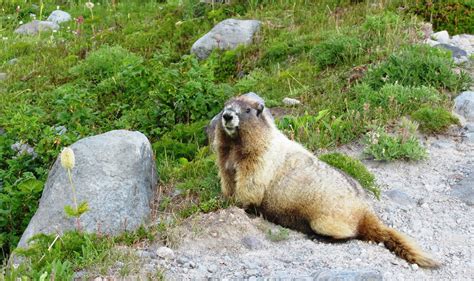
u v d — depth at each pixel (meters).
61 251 8.21
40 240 8.36
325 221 8.52
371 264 8.02
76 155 9.74
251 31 17.52
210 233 8.67
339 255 8.25
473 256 8.45
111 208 9.23
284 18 18.03
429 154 11.26
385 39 15.25
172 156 12.02
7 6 24.08
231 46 17.22
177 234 8.62
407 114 12.39
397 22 15.83
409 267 8.06
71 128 13.63
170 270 7.91
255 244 8.52
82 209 8.41
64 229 9.02
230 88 14.22
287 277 7.52
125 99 14.88
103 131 13.45
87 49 19.33
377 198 9.84
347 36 15.66
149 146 10.42
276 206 8.91
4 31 21.88
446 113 12.03
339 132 11.77
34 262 7.96
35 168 11.70
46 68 18.25
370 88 12.98
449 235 9.00
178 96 13.45
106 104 15.34
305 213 8.70
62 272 7.48
